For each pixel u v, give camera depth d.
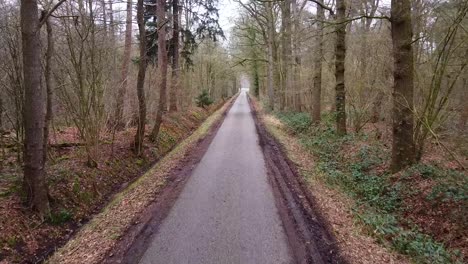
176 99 20.98
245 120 24.39
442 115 8.51
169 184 8.34
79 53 8.26
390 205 7.00
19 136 8.05
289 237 5.46
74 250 5.32
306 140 13.99
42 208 6.23
